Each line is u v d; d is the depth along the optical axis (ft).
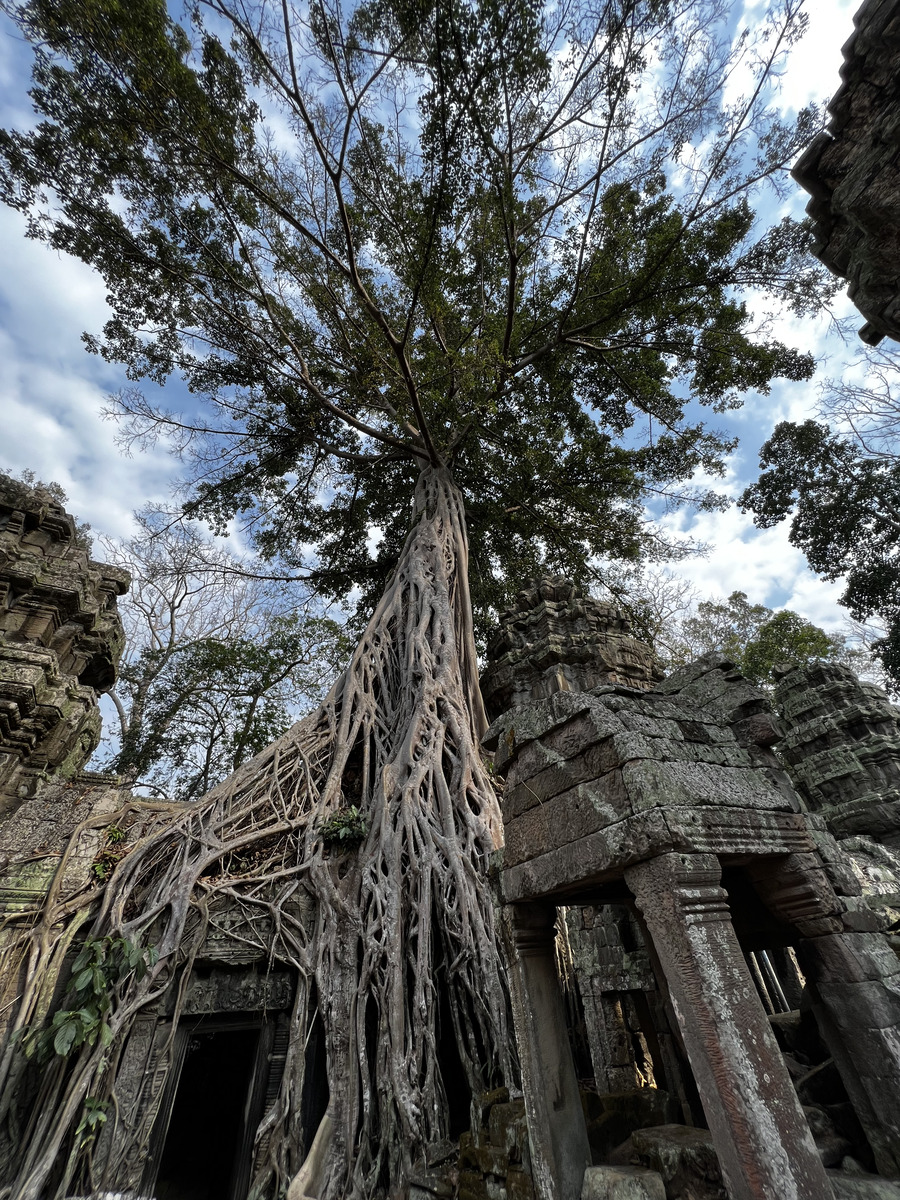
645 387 52.54
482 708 34.47
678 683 14.80
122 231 43.06
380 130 41.75
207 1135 33.04
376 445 58.44
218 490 54.49
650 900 8.86
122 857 24.53
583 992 22.04
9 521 32.94
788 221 43.21
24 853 22.79
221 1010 22.25
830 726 41.04
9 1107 17.49
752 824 10.22
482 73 32.53
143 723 58.18
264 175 42.45
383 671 36.04
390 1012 20.22
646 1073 20.16
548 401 54.54
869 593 50.55
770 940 12.21
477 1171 12.71
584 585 57.47
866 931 10.33
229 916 24.13
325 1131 18.35
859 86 12.60
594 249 44.75
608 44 33.35
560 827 10.91
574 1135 10.16
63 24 32.22
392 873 24.31
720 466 55.11
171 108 36.70
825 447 52.49
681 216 42.73
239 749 56.39
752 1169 6.77
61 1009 19.49
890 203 12.13
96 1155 17.75
